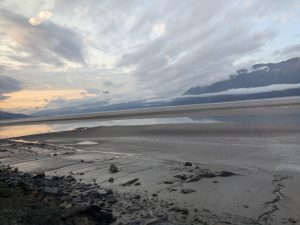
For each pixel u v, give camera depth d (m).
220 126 37.19
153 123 53.53
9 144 34.75
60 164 19.98
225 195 11.70
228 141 26.12
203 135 30.88
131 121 69.38
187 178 14.34
